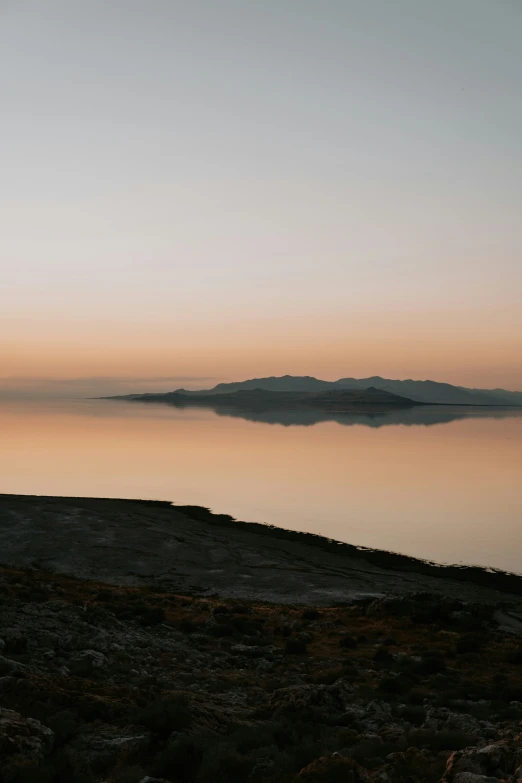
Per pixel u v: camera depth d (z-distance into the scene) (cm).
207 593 5784
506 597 5988
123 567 6594
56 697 1562
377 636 4056
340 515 10731
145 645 2923
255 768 1267
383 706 2128
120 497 12050
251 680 2542
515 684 2894
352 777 1161
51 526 8356
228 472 17300
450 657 3531
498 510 11581
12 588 3712
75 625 2955
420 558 7681
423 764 1304
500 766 1176
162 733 1458
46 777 1116
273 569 6819
